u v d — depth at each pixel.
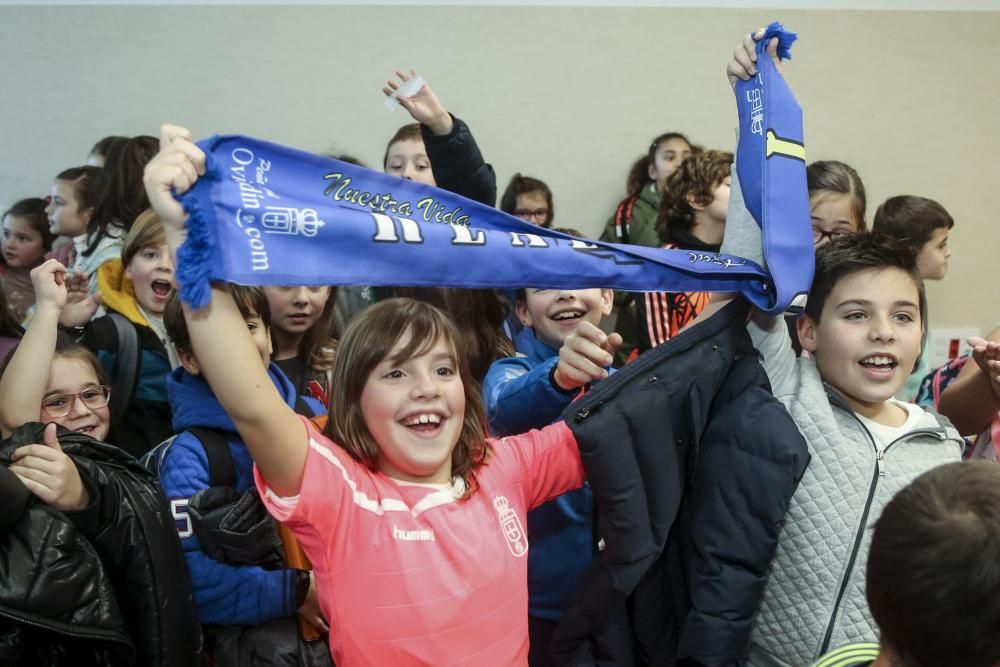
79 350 1.68
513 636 1.24
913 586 0.79
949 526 0.79
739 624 1.35
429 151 2.16
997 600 0.76
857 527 1.44
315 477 1.14
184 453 1.49
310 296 2.03
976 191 4.11
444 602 1.18
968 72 4.00
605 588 1.38
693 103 3.90
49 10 3.50
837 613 1.44
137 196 2.42
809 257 1.46
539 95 3.81
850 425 1.50
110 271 2.21
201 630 1.36
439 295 1.90
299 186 1.12
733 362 1.46
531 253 1.27
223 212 1.02
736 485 1.36
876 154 4.03
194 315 1.02
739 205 1.54
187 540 1.44
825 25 3.90
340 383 1.28
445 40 3.72
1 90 3.53
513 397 1.52
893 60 3.96
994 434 1.82
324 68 3.67
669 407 1.39
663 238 2.73
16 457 1.24
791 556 1.47
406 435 1.24
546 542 1.64
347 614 1.17
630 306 3.06
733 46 3.87
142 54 3.57
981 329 4.23
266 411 1.07
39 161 3.59
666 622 1.48
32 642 1.20
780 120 1.47
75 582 1.20
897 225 2.95
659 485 1.38
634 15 3.80
